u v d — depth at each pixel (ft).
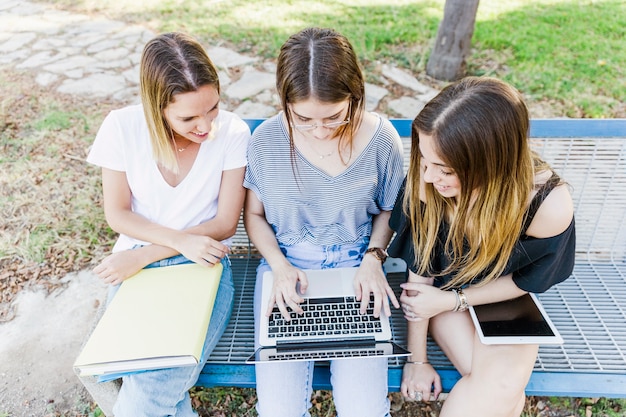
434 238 5.14
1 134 11.27
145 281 5.44
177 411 5.20
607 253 6.63
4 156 10.59
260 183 5.69
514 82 12.46
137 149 5.50
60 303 7.63
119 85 13.29
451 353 5.29
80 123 11.67
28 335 7.18
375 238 5.89
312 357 4.86
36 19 17.97
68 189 9.71
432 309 5.20
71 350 6.97
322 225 5.85
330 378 5.35
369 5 17.63
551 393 5.13
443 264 5.44
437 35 12.72
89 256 8.36
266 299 5.47
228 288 5.80
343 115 4.94
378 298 5.22
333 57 4.59
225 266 6.00
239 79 13.17
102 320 4.96
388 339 5.00
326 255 5.90
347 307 5.28
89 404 6.36
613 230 6.44
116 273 5.44
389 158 5.52
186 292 5.25
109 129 5.46
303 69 4.58
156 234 5.63
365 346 4.96
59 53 15.15
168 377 4.86
